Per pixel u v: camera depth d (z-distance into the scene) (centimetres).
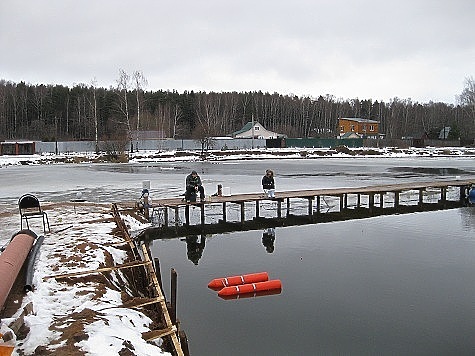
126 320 642
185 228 1709
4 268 706
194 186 1789
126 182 2980
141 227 1609
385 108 12025
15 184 2869
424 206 2233
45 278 791
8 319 603
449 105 11600
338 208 2142
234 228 1719
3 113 8506
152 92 10731
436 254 1336
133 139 6619
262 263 1254
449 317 886
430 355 737
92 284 782
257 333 812
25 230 1037
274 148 7375
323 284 1076
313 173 3728
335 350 748
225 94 10775
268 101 10994
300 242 1492
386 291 1027
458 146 7794
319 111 10806
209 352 739
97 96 8756
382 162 5284
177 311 912
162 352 572
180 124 9131
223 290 1003
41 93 9500
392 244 1459
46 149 6531
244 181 3005
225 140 7381
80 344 538
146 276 928
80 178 3272
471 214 2017
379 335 804
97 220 1446
